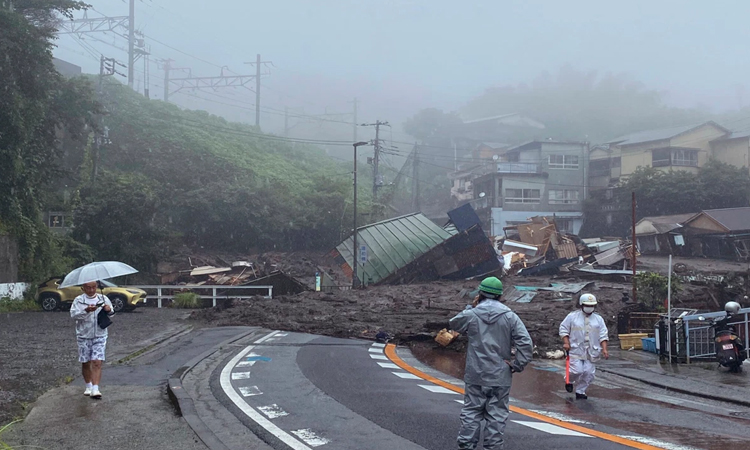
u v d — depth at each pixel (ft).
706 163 204.95
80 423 23.65
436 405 27.53
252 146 230.48
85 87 106.83
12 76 85.92
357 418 24.85
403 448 20.43
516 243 155.63
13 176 87.71
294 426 23.56
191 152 191.72
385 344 52.49
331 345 49.98
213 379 33.94
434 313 73.97
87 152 140.05
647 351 48.88
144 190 127.75
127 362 38.96
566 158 227.40
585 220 223.71
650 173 203.41
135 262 122.83
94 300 28.58
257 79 266.16
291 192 187.62
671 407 28.84
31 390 29.27
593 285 107.04
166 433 22.36
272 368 37.86
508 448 20.33
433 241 138.41
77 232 119.85
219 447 20.40
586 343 30.55
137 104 211.61
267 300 85.92
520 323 18.94
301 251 173.27
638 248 181.27
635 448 20.48
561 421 24.91
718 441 21.72
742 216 169.27
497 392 18.76
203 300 90.22
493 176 221.25
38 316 71.51
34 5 98.27
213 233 163.53
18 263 89.86
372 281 129.70
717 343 39.09
